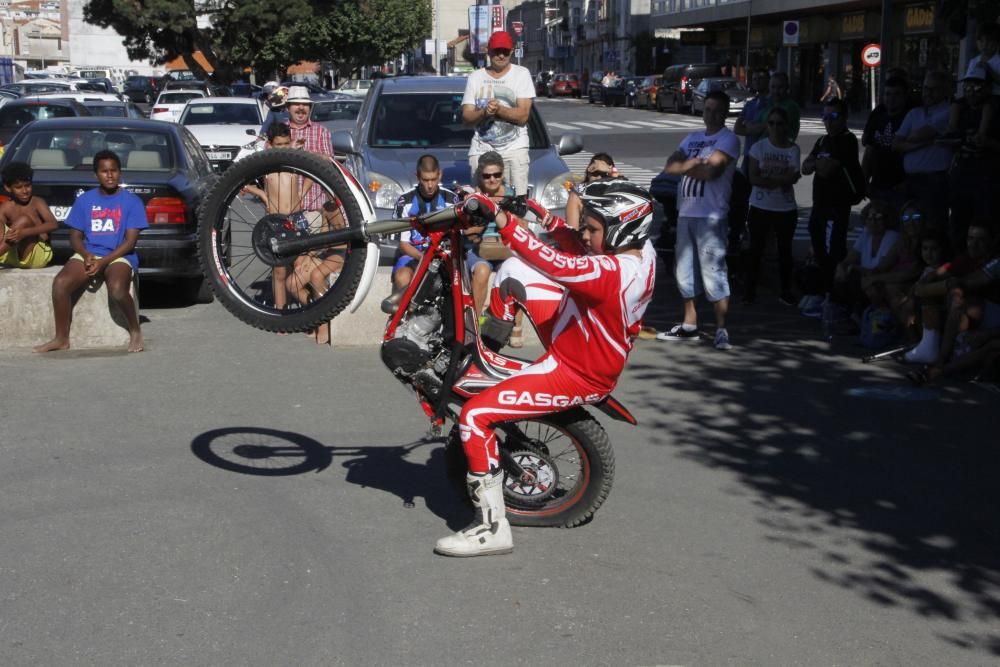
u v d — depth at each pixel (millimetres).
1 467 5910
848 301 9406
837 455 6344
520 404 4816
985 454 6363
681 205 8922
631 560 4887
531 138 11094
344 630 4191
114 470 5898
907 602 4523
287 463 6055
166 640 4094
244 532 5109
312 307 4926
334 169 4793
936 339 8117
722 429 6805
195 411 6969
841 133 10203
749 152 10820
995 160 9281
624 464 6164
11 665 3898
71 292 8539
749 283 10828
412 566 4777
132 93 52938
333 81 66062
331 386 7574
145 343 8820
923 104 10039
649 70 69062
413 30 60062
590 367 4762
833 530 5270
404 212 8328
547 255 4516
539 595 4516
